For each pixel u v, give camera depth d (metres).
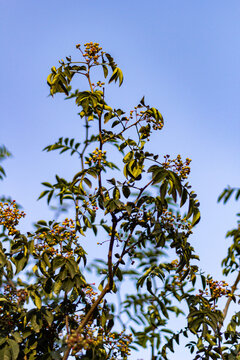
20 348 4.66
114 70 4.77
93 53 4.71
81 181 4.57
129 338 4.68
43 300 5.41
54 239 4.52
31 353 4.54
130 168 4.50
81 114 4.74
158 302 5.62
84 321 4.32
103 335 4.53
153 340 5.79
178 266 4.77
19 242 4.50
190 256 4.78
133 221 4.61
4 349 4.32
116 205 4.36
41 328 4.64
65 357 4.17
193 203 4.62
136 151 4.59
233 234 5.52
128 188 4.49
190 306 4.96
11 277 4.64
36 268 4.57
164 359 5.30
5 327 4.65
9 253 4.51
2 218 4.48
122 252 4.63
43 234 4.54
